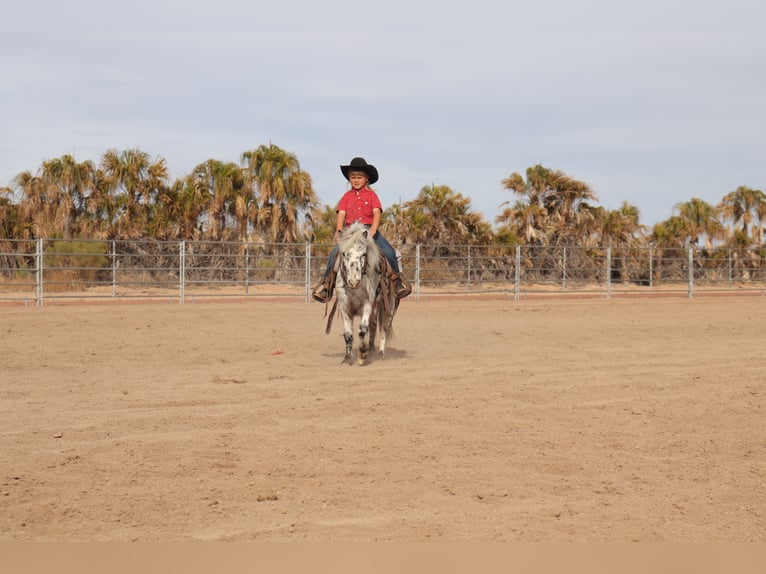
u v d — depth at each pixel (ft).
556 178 107.14
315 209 102.94
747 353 36.40
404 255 93.35
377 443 18.53
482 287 94.12
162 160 95.50
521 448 18.24
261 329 46.44
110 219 92.63
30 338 40.06
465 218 99.50
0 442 18.47
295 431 19.81
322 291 33.14
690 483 15.51
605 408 23.04
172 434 19.44
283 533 12.46
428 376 28.91
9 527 12.65
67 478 15.47
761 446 18.58
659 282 103.04
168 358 34.14
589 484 15.44
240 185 99.04
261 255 80.02
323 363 32.96
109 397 24.56
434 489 14.98
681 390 26.05
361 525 12.87
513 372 29.91
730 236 120.26
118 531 12.51
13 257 84.64
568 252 101.35
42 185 91.86
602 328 49.62
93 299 76.38
